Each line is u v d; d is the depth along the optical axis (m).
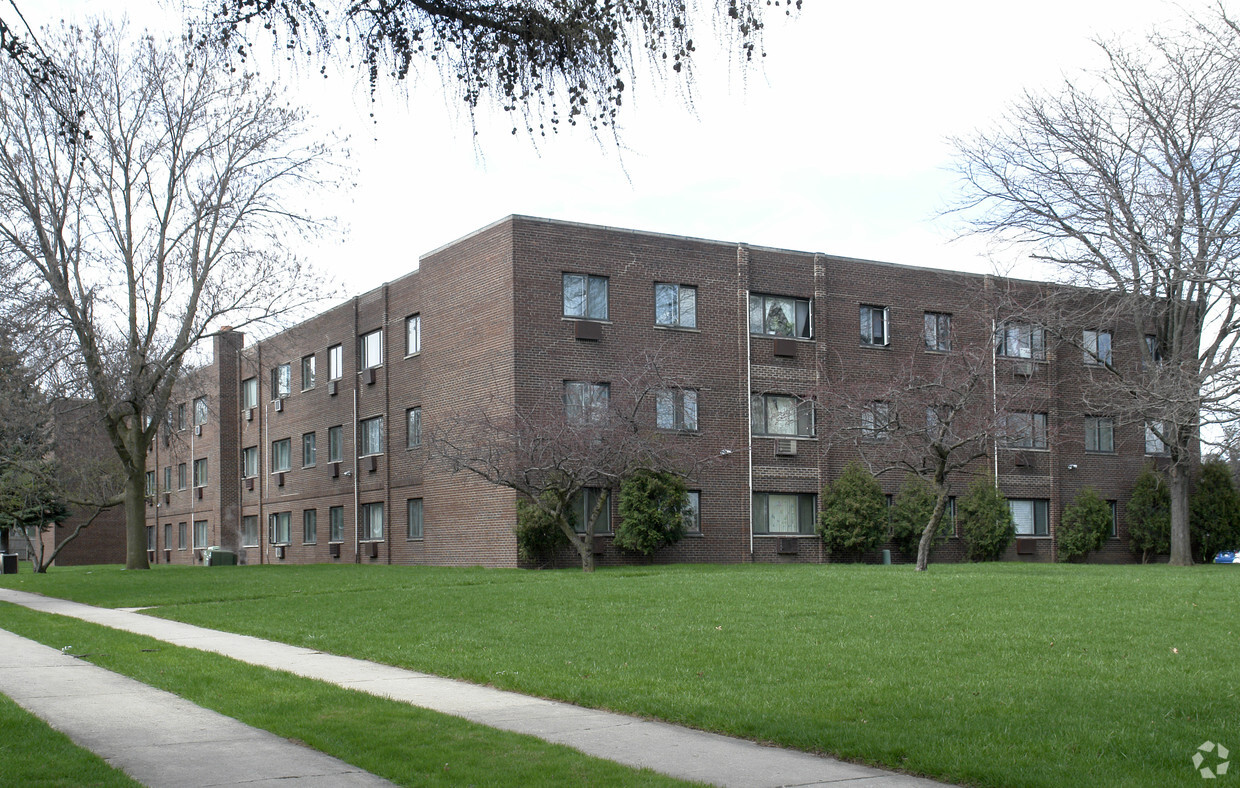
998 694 10.83
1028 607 17.42
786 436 37.53
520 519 32.72
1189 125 29.97
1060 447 41.69
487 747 8.95
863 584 21.61
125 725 10.16
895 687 11.35
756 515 36.91
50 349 32.16
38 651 16.00
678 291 36.22
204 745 9.27
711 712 10.27
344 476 43.84
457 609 19.59
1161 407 27.25
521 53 8.63
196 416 59.00
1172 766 7.99
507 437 30.77
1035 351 41.72
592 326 34.41
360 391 42.75
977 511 39.41
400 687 12.36
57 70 9.54
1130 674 11.77
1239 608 16.77
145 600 24.38
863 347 39.00
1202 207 29.77
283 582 28.09
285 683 12.27
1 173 31.80
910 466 29.16
